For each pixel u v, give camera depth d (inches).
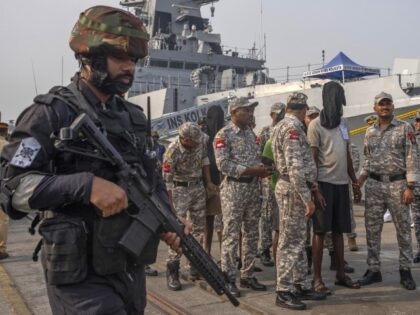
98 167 67.0
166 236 73.5
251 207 172.9
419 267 208.1
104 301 65.7
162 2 754.2
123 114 74.7
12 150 64.0
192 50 720.3
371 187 177.6
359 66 518.6
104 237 64.9
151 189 71.5
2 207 64.2
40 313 150.4
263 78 677.9
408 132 169.6
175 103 575.2
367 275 178.7
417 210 216.2
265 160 166.2
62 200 62.1
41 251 70.1
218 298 163.8
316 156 169.3
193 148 179.5
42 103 66.4
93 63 67.8
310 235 205.5
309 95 451.2
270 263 215.6
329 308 150.6
